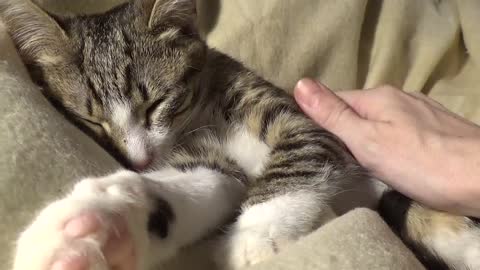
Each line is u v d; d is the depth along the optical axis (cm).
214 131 38
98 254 22
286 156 35
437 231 36
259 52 45
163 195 29
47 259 21
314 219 31
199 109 39
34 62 37
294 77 45
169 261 29
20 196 26
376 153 37
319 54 46
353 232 26
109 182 26
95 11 46
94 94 37
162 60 38
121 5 42
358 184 38
